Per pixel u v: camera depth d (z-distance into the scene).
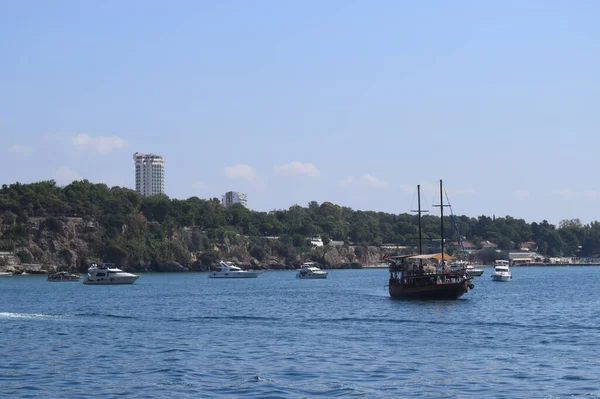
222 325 87.00
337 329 81.12
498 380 51.03
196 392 47.97
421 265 127.31
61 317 97.94
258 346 67.88
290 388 48.88
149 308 118.00
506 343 68.31
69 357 62.34
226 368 56.31
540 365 56.34
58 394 47.81
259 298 144.00
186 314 104.31
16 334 78.50
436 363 57.75
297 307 117.19
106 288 195.12
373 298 136.75
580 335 73.69
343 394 47.19
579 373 53.06
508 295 146.25
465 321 88.25
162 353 64.12
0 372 55.56
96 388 49.47
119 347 68.12
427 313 100.25
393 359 59.78
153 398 46.47
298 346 67.56
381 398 46.16
